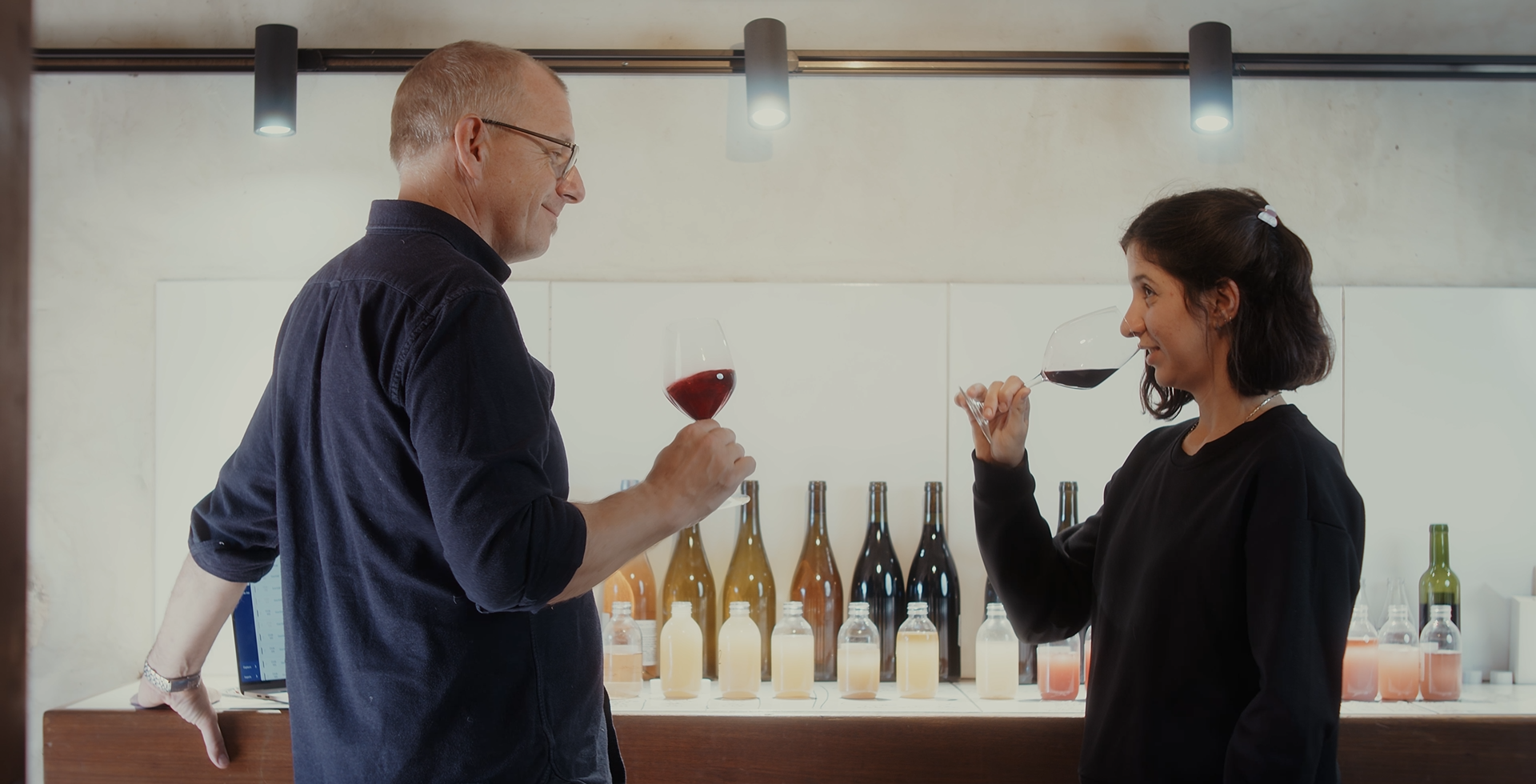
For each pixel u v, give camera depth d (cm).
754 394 202
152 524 200
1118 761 109
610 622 180
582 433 201
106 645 199
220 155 205
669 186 206
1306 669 94
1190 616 104
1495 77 203
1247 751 93
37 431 201
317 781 96
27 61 36
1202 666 104
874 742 160
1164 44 209
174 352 201
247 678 170
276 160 205
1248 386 107
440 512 84
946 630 196
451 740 91
